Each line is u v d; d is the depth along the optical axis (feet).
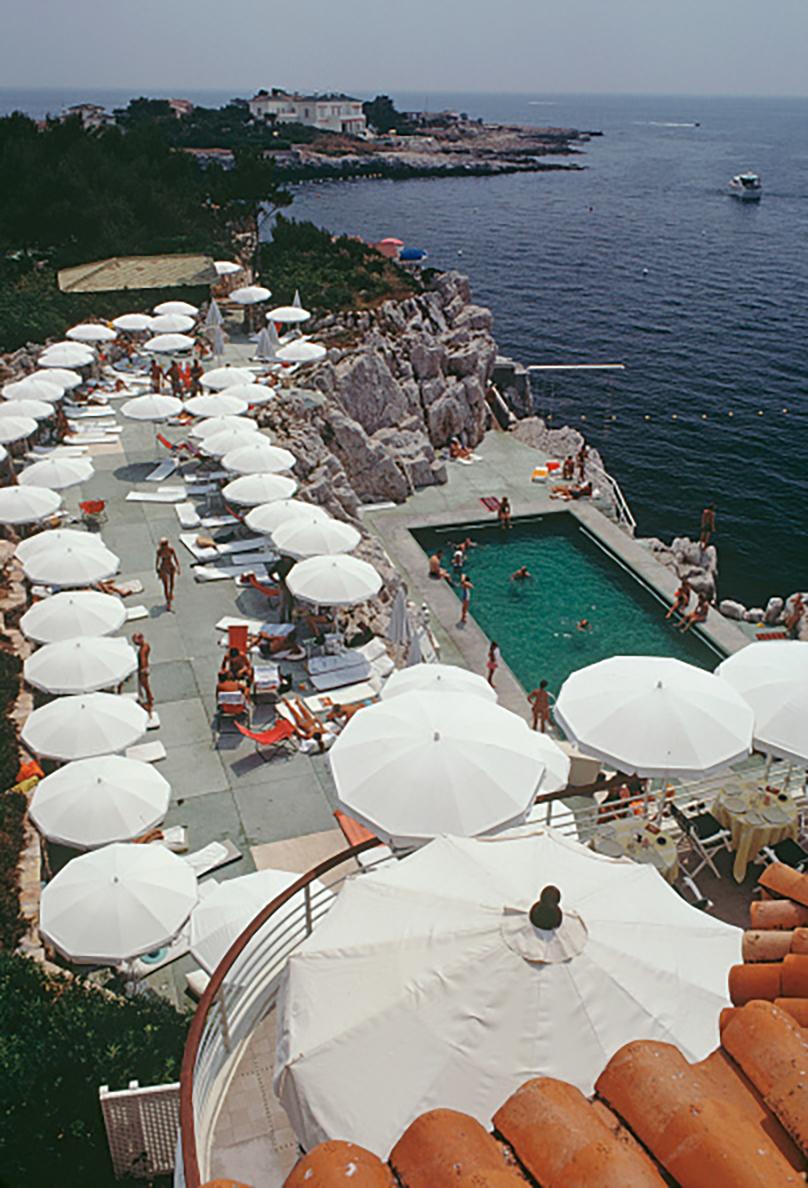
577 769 62.54
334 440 120.47
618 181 600.80
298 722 65.67
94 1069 37.55
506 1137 12.05
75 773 50.11
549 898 20.39
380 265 184.44
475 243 380.17
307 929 28.04
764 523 151.53
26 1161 36.42
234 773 62.13
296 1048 19.65
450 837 25.46
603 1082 12.48
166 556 77.71
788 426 191.11
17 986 41.27
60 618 65.00
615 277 324.80
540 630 94.58
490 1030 19.20
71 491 101.30
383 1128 18.33
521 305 284.61
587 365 228.22
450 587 101.96
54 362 119.85
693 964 21.12
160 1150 37.06
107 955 41.68
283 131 625.82
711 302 291.79
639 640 93.71
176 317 139.33
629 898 22.70
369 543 100.27
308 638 77.25
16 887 49.90
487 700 53.88
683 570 109.50
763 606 128.88
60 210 175.63
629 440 183.01
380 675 73.51
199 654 74.64
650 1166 10.88
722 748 44.96
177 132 492.13
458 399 142.41
